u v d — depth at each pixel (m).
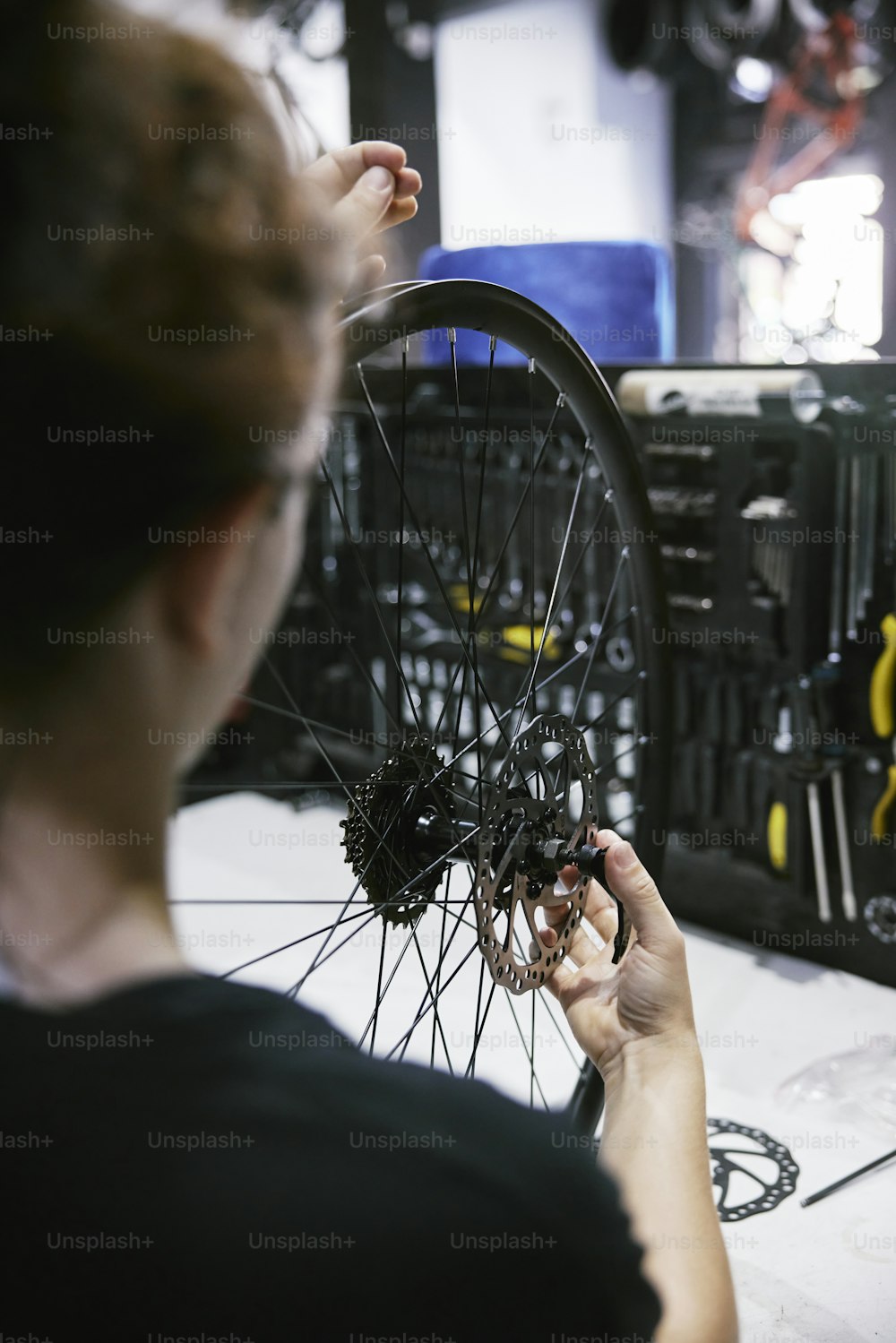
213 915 1.69
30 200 0.21
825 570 1.46
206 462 0.22
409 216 0.65
